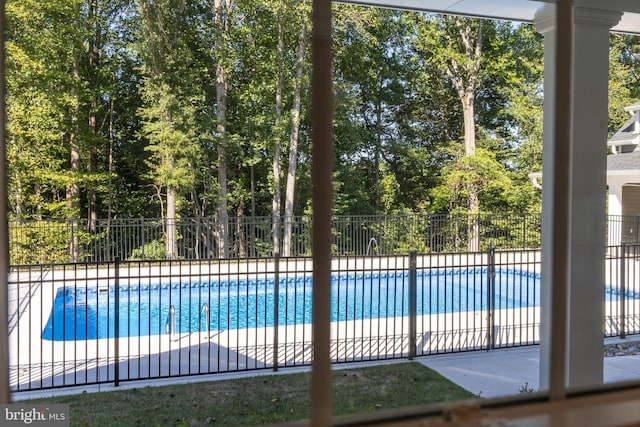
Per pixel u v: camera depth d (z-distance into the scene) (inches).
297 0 597.0
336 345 226.1
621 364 209.6
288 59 629.9
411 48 738.2
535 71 692.7
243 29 614.9
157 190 652.7
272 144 642.2
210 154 639.1
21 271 446.6
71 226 521.0
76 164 585.9
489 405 35.3
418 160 729.0
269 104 645.3
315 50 50.4
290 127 628.1
